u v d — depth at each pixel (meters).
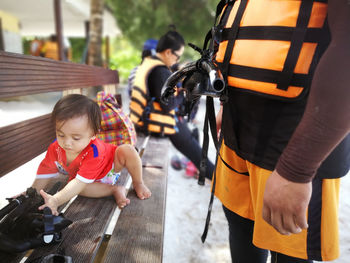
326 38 0.80
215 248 2.11
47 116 1.58
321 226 0.92
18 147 1.29
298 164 0.71
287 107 0.89
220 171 1.27
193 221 2.43
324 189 0.90
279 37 0.85
